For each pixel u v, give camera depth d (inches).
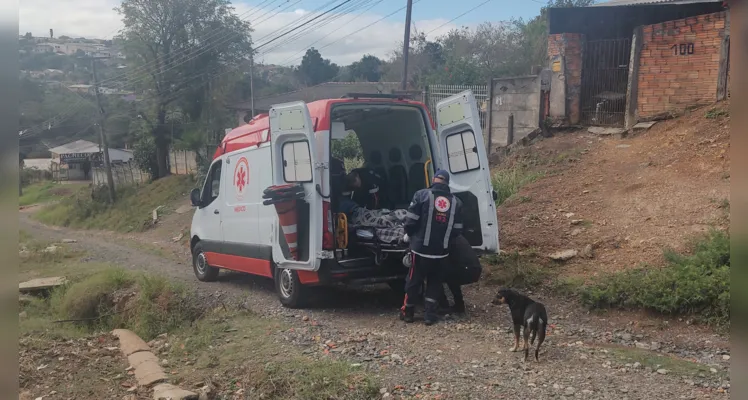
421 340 249.3
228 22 1278.3
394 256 302.7
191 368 233.5
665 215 345.1
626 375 202.2
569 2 1019.9
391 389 191.6
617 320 270.7
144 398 204.2
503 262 348.8
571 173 457.7
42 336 287.3
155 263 576.1
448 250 272.5
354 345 242.5
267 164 341.4
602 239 340.8
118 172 1518.2
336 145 598.9
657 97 494.3
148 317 332.2
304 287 314.5
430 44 1472.7
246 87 1578.5
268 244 339.0
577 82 546.9
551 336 253.8
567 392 187.0
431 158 326.0
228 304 332.5
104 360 248.1
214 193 418.3
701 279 263.3
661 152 435.8
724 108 451.5
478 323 274.2
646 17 612.4
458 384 195.3
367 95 313.6
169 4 1242.0
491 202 289.9
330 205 294.2
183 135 1227.2
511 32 1219.2
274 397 194.1
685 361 217.6
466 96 295.9
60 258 653.3
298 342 250.8
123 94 1333.7
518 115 572.1
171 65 1237.7
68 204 1392.7
